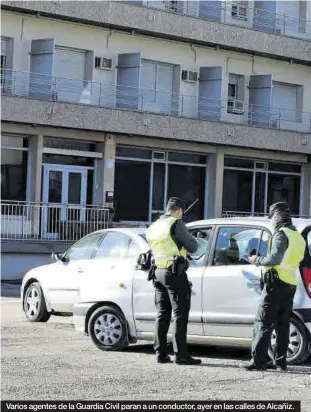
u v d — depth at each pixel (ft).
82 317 37.42
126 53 92.84
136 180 95.04
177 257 32.30
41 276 46.19
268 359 33.22
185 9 98.37
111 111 88.43
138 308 35.73
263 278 31.42
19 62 85.66
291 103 109.09
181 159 98.99
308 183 110.01
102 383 28.68
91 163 91.35
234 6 102.78
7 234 82.48
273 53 103.04
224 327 33.65
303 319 32.76
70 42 89.61
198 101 100.01
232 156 103.40
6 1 82.28
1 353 35.12
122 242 40.32
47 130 86.48
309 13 108.88
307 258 33.24
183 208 32.96
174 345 32.99
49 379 29.25
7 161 85.15
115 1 89.66
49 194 88.12
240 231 34.32
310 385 29.22
